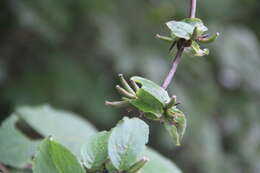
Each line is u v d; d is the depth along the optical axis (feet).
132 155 2.77
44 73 7.47
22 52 7.60
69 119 3.89
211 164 8.05
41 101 7.22
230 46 8.44
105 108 7.51
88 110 7.40
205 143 7.92
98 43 7.64
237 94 9.05
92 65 7.72
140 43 7.64
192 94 7.92
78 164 2.74
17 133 3.59
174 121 2.84
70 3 7.36
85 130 3.86
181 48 2.94
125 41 7.54
